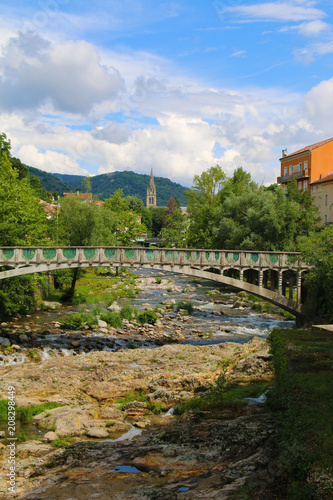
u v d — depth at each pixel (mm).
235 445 12133
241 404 16078
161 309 42281
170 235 119438
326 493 7895
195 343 30688
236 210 56344
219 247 56906
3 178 38156
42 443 14492
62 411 17312
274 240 47000
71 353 27562
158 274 85062
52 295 47656
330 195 60312
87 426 15945
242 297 52656
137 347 29391
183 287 63531
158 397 19188
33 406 18047
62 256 30812
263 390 17391
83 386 20859
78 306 44344
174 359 25531
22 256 30047
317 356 17125
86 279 62531
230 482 9828
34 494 10367
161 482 10641
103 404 19203
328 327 24578
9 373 22422
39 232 39531
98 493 10211
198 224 73875
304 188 67125
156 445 13336
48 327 33969
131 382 21359
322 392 12875
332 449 9258
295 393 13328
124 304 46844
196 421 15375
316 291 33562
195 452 12266
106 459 12523
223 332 34000
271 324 37250
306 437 10227
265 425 13062
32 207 39562
